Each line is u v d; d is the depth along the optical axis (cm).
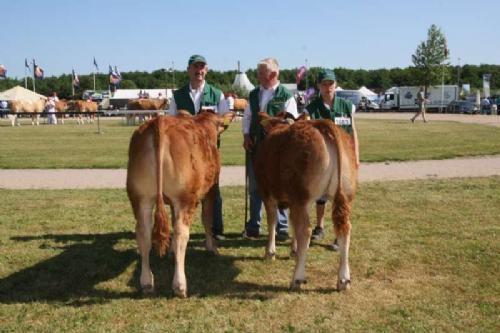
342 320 509
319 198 567
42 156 1795
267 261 703
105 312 530
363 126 3158
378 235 799
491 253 706
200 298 568
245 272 657
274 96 789
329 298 564
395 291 582
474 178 1288
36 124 3872
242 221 925
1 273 652
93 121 4297
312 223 895
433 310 529
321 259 699
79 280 629
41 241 794
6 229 861
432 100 6081
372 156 1711
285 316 520
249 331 488
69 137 2602
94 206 1027
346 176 555
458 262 674
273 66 781
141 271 622
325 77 733
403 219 894
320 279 625
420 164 1562
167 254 726
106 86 10881
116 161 1658
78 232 849
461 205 990
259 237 829
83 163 1617
